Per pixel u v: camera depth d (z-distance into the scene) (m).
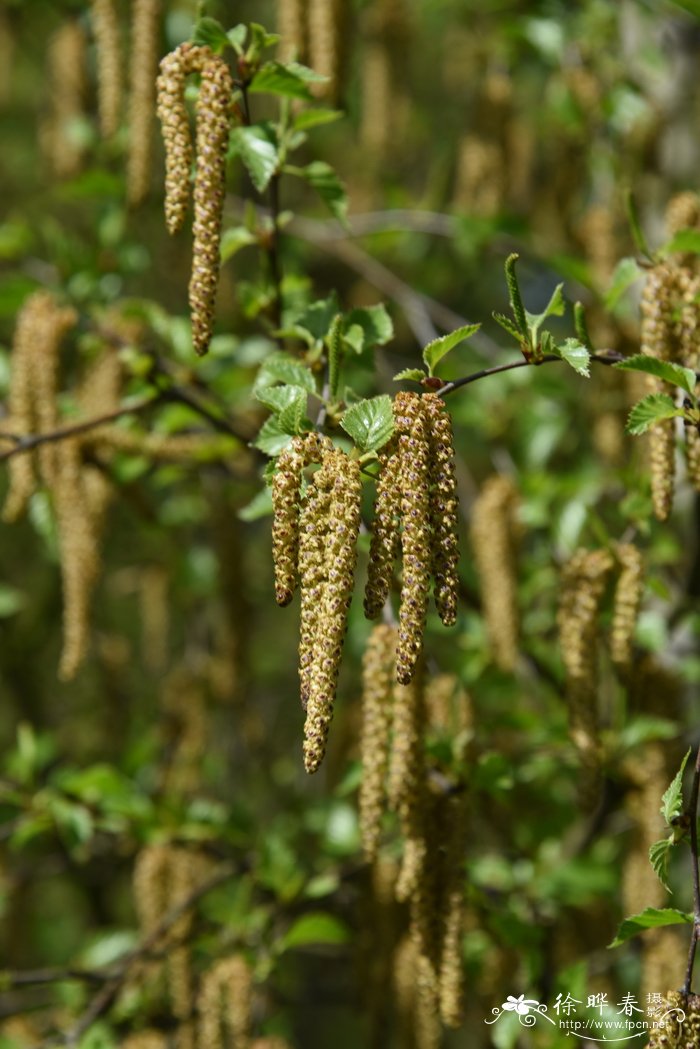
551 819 6.52
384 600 3.00
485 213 7.84
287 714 11.49
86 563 5.66
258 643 10.83
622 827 6.58
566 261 6.19
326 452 3.02
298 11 6.09
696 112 7.25
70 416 5.96
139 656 12.17
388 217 8.21
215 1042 5.62
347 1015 13.67
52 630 10.55
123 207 7.29
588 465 7.55
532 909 6.07
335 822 6.53
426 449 2.99
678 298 4.14
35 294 6.08
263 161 4.43
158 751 8.72
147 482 8.48
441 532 2.98
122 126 7.85
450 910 4.36
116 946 6.90
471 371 7.69
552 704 6.66
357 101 9.91
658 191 7.34
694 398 3.62
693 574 6.46
